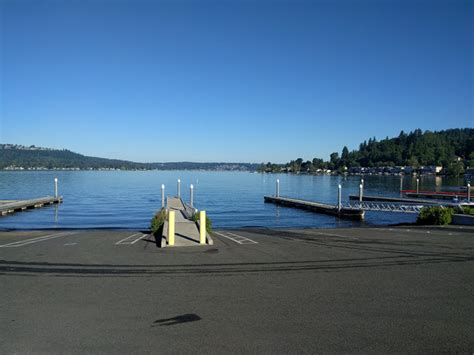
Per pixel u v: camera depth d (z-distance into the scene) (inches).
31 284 375.2
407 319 278.5
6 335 247.1
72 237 756.0
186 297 331.9
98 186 4148.6
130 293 343.9
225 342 237.1
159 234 765.9
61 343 234.8
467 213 1153.4
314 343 236.1
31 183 4530.0
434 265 473.4
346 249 596.7
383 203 2069.4
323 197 3056.1
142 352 223.0
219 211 1990.7
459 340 241.6
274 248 604.4
